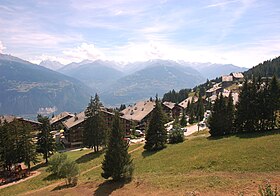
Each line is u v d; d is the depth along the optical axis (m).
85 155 83.62
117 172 47.16
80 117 114.69
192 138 79.38
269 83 73.62
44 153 82.00
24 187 59.25
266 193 14.98
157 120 74.19
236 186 34.53
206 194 33.31
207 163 49.19
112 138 48.25
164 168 53.09
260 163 43.41
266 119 72.88
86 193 43.19
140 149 80.06
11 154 73.81
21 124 78.00
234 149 53.22
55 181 59.88
